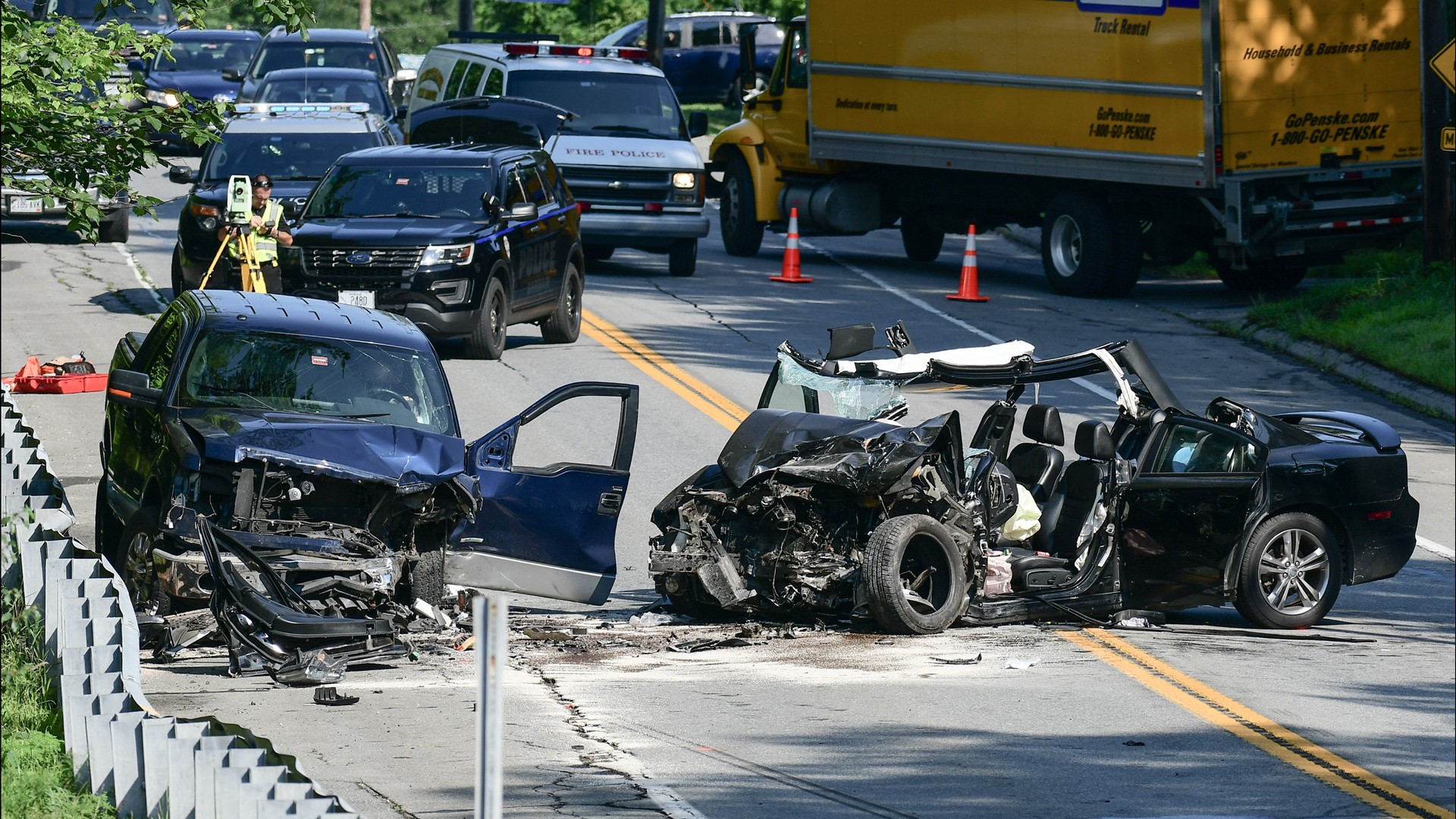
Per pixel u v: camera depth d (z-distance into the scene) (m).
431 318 46.38
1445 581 33.03
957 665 24.28
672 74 117.62
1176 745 20.66
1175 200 61.81
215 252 52.09
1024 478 28.80
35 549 20.53
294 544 22.66
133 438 25.45
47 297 57.09
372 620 22.42
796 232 66.81
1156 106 58.81
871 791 18.27
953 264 75.06
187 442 23.58
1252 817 17.91
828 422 26.78
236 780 14.54
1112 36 59.72
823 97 69.56
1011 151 63.75
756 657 24.62
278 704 20.78
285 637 21.92
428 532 24.84
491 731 10.58
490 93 68.75
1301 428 29.73
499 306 48.19
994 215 69.62
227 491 23.47
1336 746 20.89
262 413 25.14
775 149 72.75
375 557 23.20
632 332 53.97
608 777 18.23
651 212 64.06
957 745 20.20
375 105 78.06
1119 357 28.08
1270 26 57.44
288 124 57.56
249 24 122.19
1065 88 61.53
